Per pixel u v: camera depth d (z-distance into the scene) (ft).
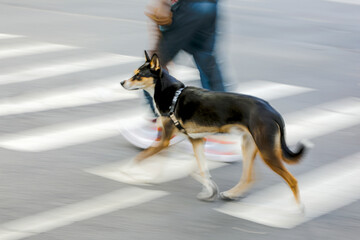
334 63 48.80
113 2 74.90
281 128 21.94
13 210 22.16
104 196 23.84
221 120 22.61
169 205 23.36
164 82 23.97
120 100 36.65
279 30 61.77
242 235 21.17
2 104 34.91
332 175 26.81
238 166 27.66
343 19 70.95
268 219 22.45
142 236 20.74
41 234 20.51
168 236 20.86
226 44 53.78
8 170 25.75
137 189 24.66
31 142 29.27
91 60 45.88
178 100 23.52
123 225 21.47
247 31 60.23
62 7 69.26
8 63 44.01
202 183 24.59
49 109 34.45
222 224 21.97
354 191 25.11
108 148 29.01
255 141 21.98
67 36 53.83
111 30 57.36
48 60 45.34
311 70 46.16
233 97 22.56
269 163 21.93
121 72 42.93
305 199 24.18
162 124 24.36
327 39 58.39
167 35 27.58
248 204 23.75
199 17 27.20
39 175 25.46
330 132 32.53
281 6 78.38
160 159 27.61
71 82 40.04
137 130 29.66
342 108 36.94
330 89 41.16
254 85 41.32
